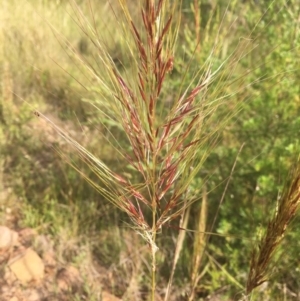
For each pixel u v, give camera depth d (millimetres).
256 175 3273
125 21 1633
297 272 3018
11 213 3670
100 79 1728
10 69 4816
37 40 5121
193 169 1858
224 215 3293
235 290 3088
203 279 3197
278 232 1990
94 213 3623
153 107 1566
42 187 3861
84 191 3797
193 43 3584
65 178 3879
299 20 3545
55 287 3156
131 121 1647
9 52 5023
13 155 4145
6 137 4277
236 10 4422
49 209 3693
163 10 1481
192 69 3352
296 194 1900
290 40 3504
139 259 3324
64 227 3529
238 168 3324
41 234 3512
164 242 3455
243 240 3109
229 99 2105
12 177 3904
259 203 3328
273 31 3572
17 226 3572
